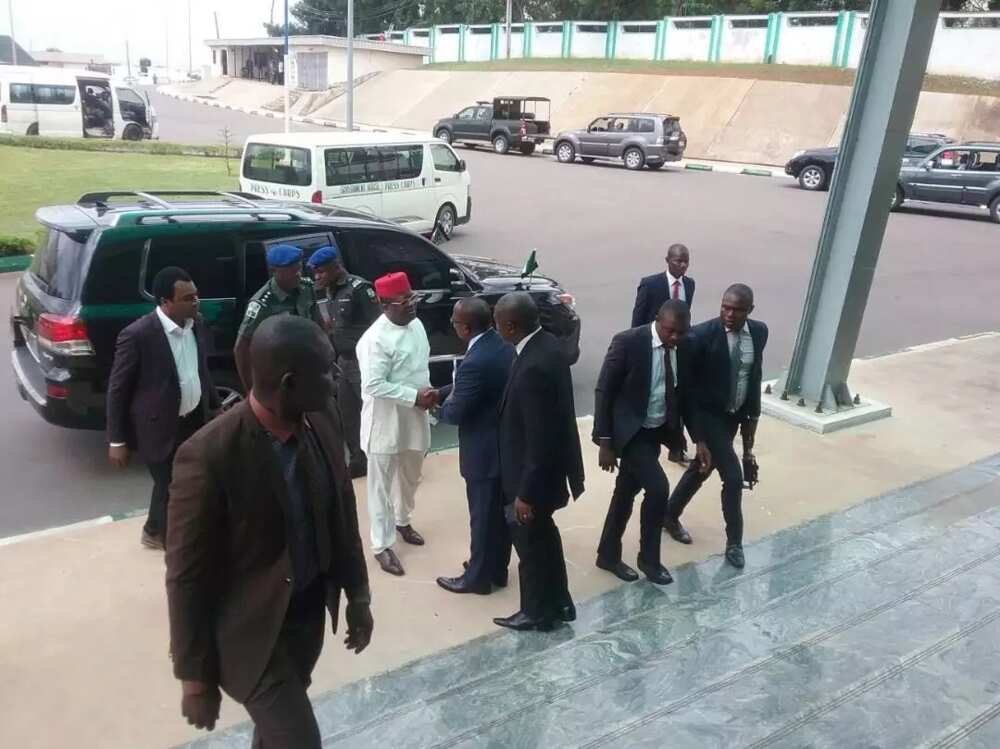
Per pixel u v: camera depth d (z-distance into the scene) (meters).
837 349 7.08
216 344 5.72
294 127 37.19
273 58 54.06
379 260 6.41
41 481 5.53
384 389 4.23
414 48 48.31
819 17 34.91
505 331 3.66
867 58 6.41
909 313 11.47
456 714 3.16
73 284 5.29
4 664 3.58
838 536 5.01
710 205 19.81
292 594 2.25
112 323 5.32
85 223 5.44
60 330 5.22
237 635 2.16
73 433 6.32
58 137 24.88
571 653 3.65
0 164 19.91
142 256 5.40
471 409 4.11
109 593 4.15
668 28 39.50
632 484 4.44
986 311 11.70
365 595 2.47
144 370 4.14
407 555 4.71
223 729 3.20
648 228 16.64
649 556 4.45
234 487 2.07
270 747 2.21
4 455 5.89
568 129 34.88
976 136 27.94
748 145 30.52
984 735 2.99
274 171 12.21
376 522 4.49
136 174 19.64
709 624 3.93
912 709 3.14
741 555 4.61
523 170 25.56
